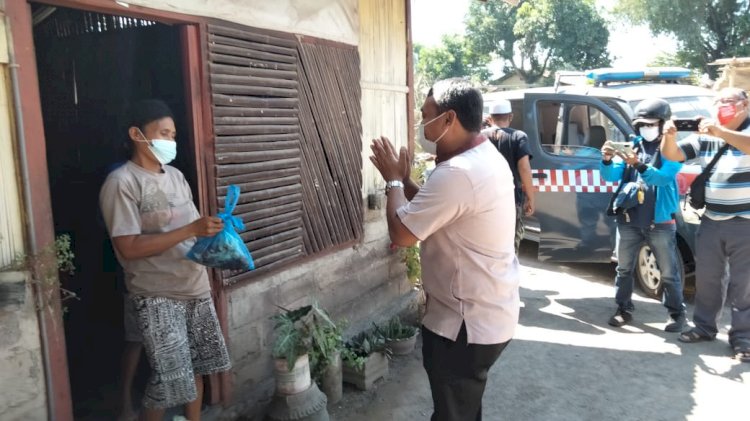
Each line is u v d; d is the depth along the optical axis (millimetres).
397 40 4844
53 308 2234
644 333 4656
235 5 3094
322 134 3848
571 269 6742
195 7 2850
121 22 3568
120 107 3682
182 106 3301
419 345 4383
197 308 2654
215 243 2414
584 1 31250
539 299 5605
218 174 3006
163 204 2479
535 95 6156
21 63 2115
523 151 4906
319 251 3873
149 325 2488
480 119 2252
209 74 2928
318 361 3395
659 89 6230
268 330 3461
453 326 2271
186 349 2564
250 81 3182
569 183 5785
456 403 2355
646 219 4535
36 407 2227
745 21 23109
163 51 3387
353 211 4254
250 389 3338
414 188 2531
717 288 4301
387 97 4742
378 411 3455
